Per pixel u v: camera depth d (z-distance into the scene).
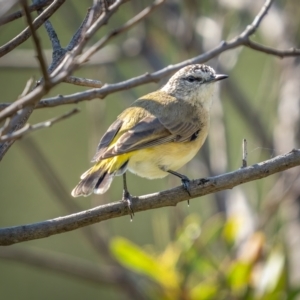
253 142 14.55
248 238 11.63
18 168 19.05
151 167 9.80
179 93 10.97
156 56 15.16
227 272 10.95
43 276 18.58
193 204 16.98
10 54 15.12
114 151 8.83
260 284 10.88
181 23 13.73
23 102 5.59
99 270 12.70
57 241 18.58
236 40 9.45
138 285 12.43
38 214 18.81
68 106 19.09
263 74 17.14
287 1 14.62
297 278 12.17
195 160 13.45
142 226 18.02
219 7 14.55
